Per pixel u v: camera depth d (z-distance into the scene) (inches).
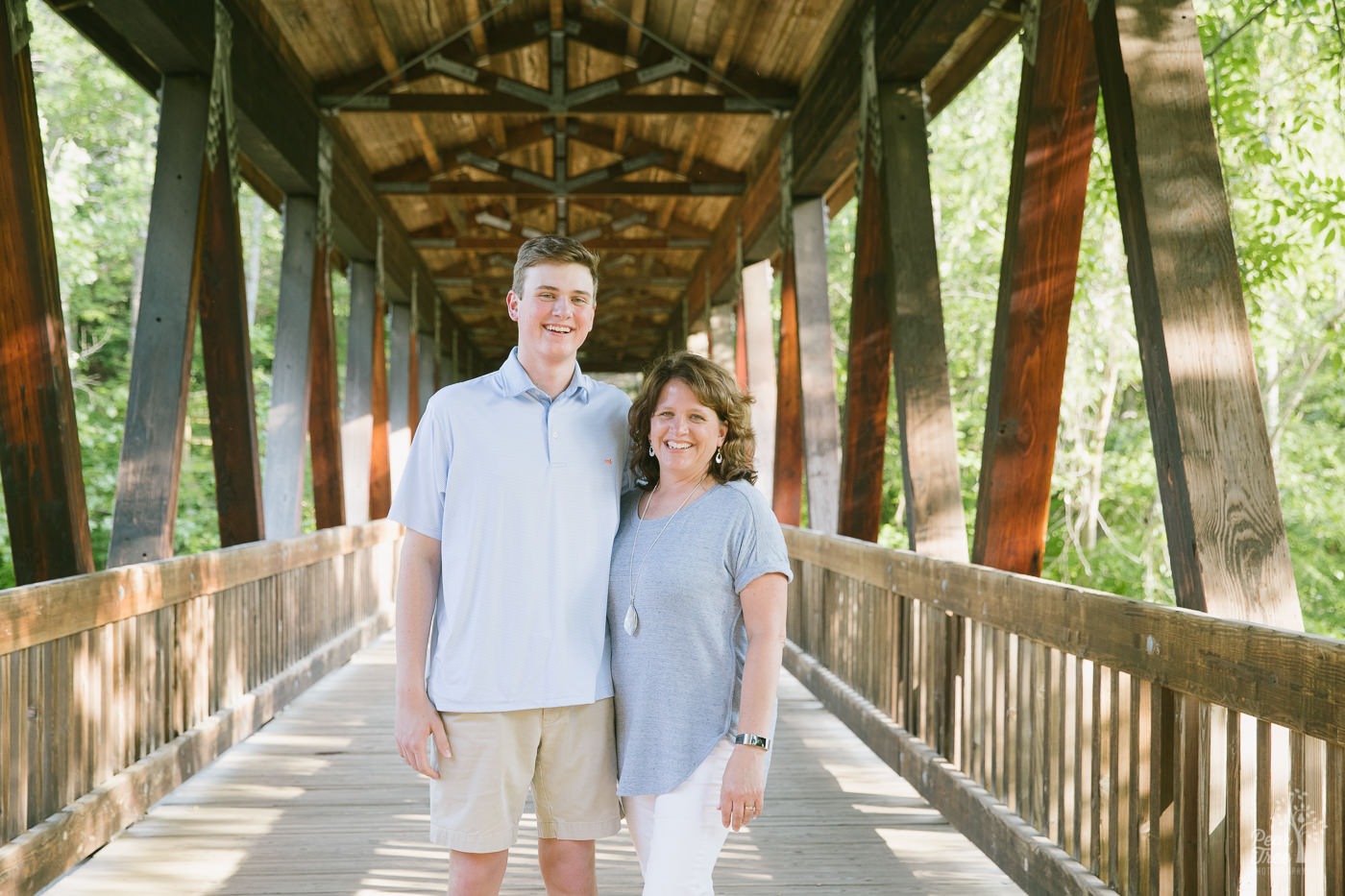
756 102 284.5
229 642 188.9
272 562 210.4
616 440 84.4
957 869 127.5
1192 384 99.3
